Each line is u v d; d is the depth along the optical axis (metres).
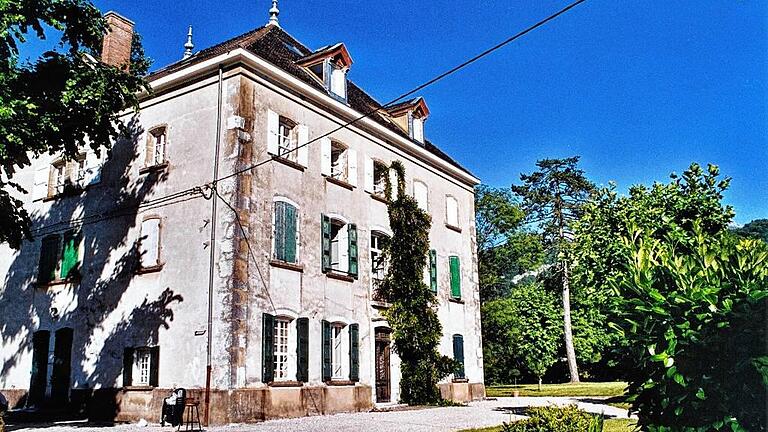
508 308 44.94
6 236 17.53
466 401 26.94
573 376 46.97
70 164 22.69
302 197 20.67
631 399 6.07
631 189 15.57
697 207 12.83
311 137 21.55
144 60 19.89
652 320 5.69
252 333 17.88
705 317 5.34
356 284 22.45
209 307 17.77
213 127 19.16
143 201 20.22
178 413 15.94
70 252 21.62
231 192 18.23
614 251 14.81
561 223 49.53
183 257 18.73
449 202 29.14
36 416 19.80
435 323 24.92
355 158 23.53
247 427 16.16
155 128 20.55
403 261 24.59
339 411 20.47
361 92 28.53
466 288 28.94
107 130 18.02
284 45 25.05
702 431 5.34
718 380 5.30
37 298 22.17
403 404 23.61
